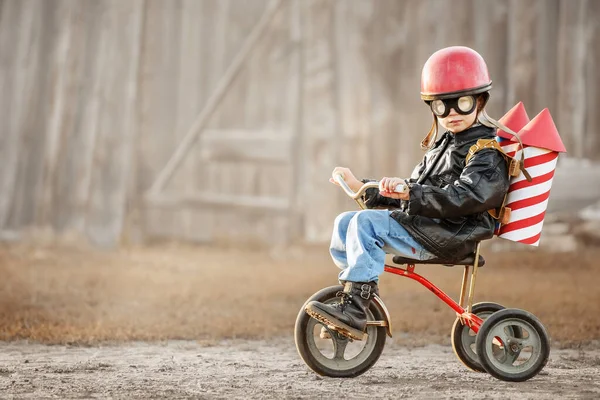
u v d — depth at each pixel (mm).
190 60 45031
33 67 45312
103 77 43969
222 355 15305
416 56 41719
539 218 12492
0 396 11305
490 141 12305
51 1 45312
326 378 12922
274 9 43688
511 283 26219
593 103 38750
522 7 39469
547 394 11672
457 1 40844
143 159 45031
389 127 41875
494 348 13414
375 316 13148
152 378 12797
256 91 44000
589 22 38875
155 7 45219
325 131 42469
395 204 13438
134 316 19719
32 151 45031
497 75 39875
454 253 12383
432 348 16344
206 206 43969
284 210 42656
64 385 12141
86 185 43438
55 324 18375
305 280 27578
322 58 42750
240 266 32500
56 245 40875
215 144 44344
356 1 42469
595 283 26266
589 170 36844
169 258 35781
